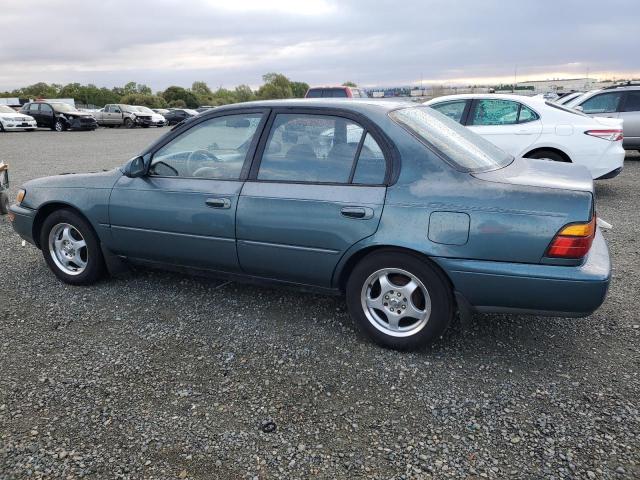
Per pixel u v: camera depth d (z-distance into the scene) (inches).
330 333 143.4
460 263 119.9
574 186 119.0
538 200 115.6
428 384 119.3
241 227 142.6
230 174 147.5
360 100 145.5
